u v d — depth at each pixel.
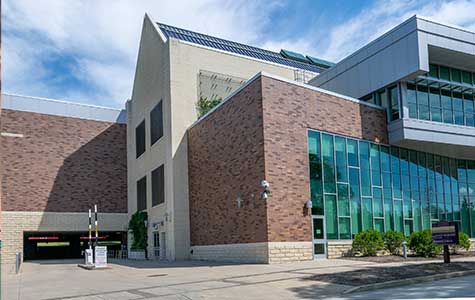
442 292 11.41
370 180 25.14
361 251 23.19
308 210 22.08
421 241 22.95
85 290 14.09
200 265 22.16
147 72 35.78
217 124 26.11
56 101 39.09
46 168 37.62
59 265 29.08
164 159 30.83
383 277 14.12
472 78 28.88
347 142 24.56
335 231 23.03
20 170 36.59
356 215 24.11
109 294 13.00
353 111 25.12
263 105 21.62
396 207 26.08
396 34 25.73
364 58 27.95
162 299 11.83
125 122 41.66
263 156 21.28
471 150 28.23
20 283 17.25
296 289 12.74
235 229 23.45
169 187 29.28
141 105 37.16
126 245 40.31
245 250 22.38
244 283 14.12
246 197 22.58
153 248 32.88
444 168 29.45
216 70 32.78
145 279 16.53
